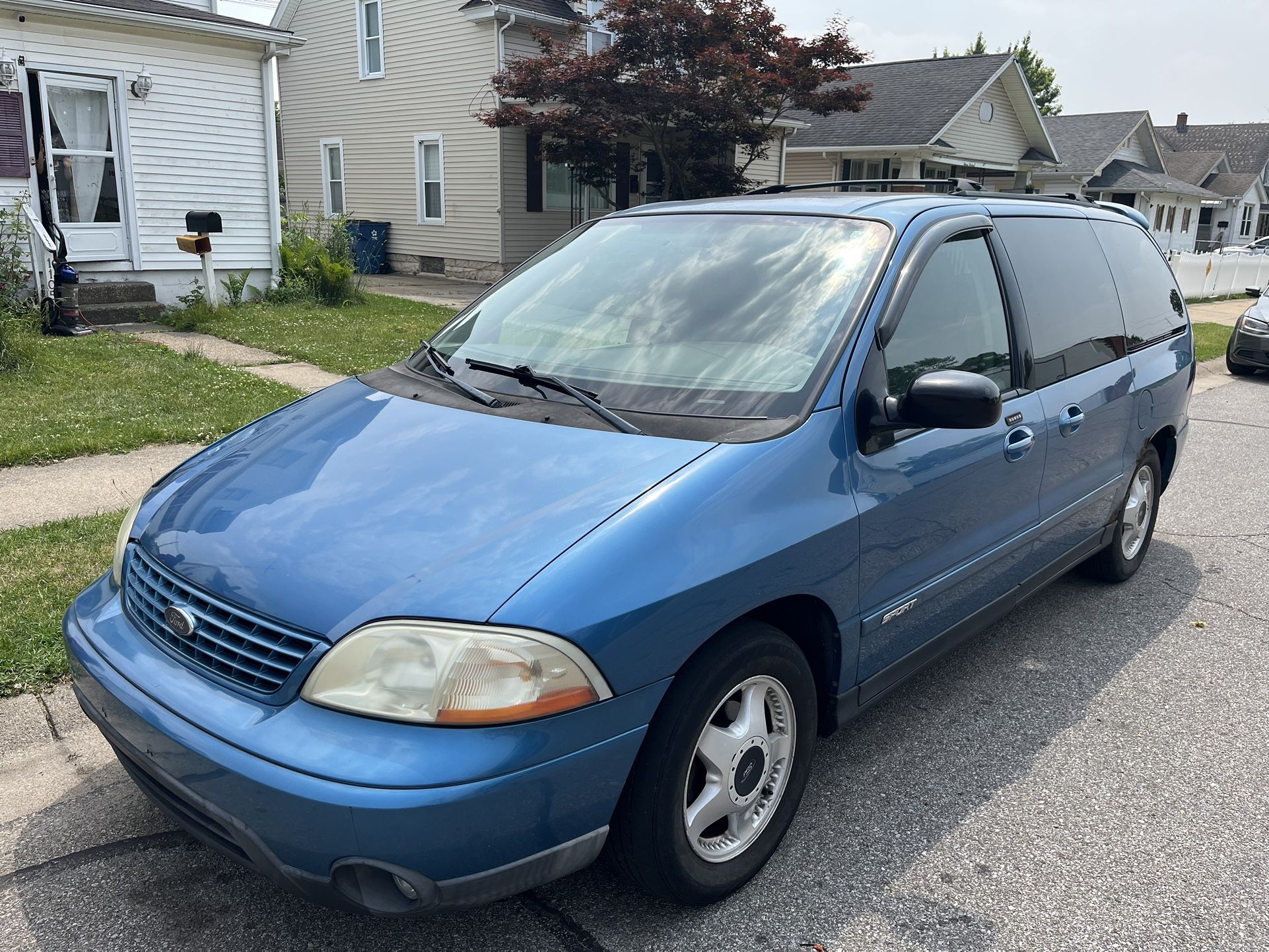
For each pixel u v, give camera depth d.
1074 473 3.94
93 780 3.07
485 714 2.00
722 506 2.38
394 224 21.47
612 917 2.55
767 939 2.48
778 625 2.77
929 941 2.49
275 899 2.59
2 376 8.13
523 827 2.06
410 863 1.96
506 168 18.97
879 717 3.67
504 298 3.55
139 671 2.31
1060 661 4.19
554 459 2.50
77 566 4.39
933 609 3.18
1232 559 5.55
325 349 10.00
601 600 2.12
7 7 10.80
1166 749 3.47
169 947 2.42
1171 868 2.81
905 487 2.88
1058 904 2.64
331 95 22.06
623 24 16.64
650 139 18.69
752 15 17.38
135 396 7.71
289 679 2.09
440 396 2.99
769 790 2.69
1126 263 4.66
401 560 2.20
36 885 2.62
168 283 12.82
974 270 3.40
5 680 3.46
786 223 3.30
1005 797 3.15
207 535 2.45
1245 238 51.44
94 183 12.00
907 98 26.20
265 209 13.71
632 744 2.19
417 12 19.66
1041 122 28.16
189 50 12.43
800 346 2.83
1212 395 11.25
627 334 3.06
